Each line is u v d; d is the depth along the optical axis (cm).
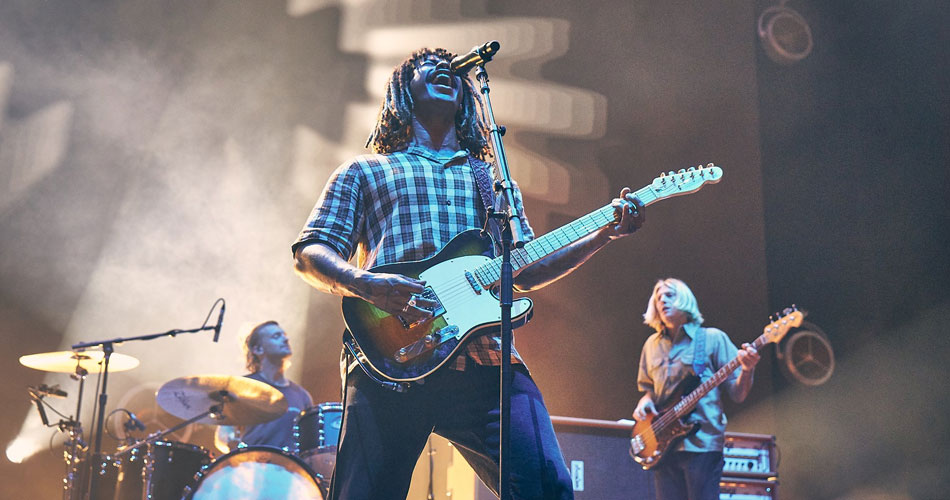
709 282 754
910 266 673
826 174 728
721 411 522
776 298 730
